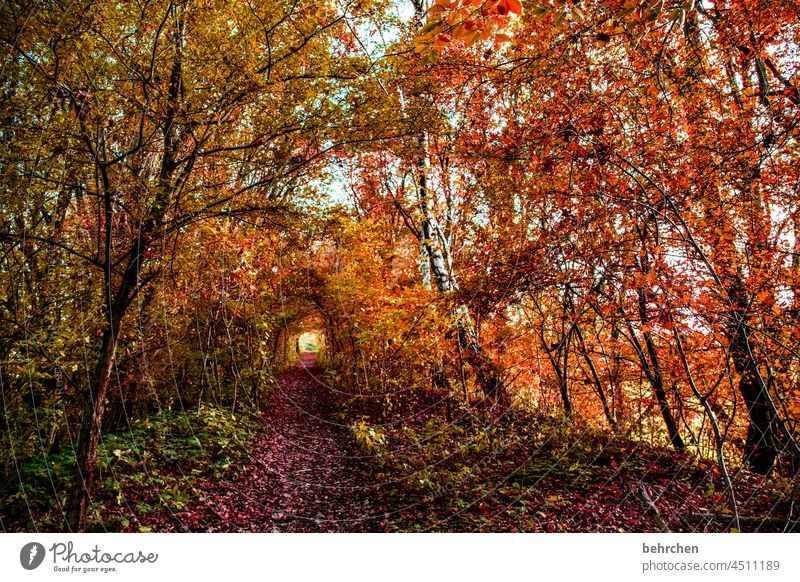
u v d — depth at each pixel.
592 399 8.97
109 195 4.23
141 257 4.71
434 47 2.79
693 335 6.09
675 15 3.12
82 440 4.12
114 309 4.52
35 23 3.57
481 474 5.88
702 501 5.07
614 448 6.48
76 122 3.74
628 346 7.84
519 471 5.95
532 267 6.48
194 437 6.99
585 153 5.20
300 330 19.20
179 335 8.12
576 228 5.85
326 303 12.84
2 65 3.69
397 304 9.55
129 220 5.45
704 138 6.06
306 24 4.61
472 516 4.65
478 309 7.62
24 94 3.82
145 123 4.73
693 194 5.75
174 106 4.23
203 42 4.16
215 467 6.27
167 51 4.21
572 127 5.24
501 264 6.96
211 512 5.09
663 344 7.11
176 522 4.64
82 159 4.09
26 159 3.92
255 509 5.45
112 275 5.18
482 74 6.08
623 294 6.36
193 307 8.59
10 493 4.40
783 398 5.97
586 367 8.69
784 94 5.71
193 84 4.45
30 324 4.94
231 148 4.84
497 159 6.25
